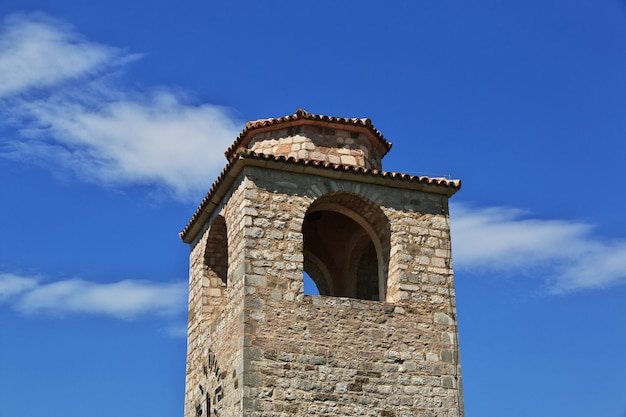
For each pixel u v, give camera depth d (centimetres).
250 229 2395
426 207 2580
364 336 2380
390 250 2523
